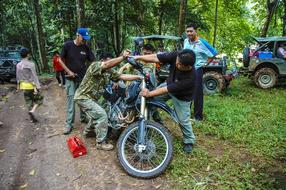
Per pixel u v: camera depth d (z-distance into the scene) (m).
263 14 17.25
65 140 4.94
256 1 17.23
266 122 5.66
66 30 15.26
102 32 15.16
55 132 5.38
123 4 14.91
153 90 3.91
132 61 4.02
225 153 4.28
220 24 19.62
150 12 17.20
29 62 6.11
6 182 3.75
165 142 3.80
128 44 18.05
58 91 10.08
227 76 8.64
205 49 5.22
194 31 5.15
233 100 7.62
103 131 4.41
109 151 4.44
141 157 3.91
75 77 5.08
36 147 4.76
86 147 4.60
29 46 23.05
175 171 3.76
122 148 3.77
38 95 6.29
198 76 5.35
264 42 9.86
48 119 6.30
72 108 5.16
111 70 4.31
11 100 8.80
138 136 3.76
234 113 6.18
